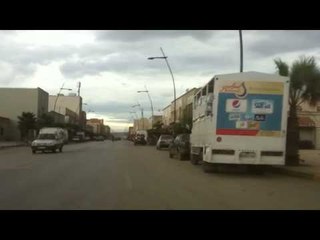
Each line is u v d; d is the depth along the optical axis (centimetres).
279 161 2219
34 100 10381
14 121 10344
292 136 2703
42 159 3472
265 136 2212
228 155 2217
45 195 1486
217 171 2431
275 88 2209
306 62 2816
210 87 2352
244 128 2211
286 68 2838
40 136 4753
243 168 2414
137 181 1939
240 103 2209
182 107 9400
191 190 1653
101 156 3975
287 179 2112
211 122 2239
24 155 4119
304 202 1382
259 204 1333
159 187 1730
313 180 2067
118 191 1598
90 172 2348
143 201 1370
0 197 1439
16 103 10388
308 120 5822
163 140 5906
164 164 3033
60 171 2397
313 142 5894
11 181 1909
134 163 3105
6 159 3462
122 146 7669
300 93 2805
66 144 7881
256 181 2009
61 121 13150
